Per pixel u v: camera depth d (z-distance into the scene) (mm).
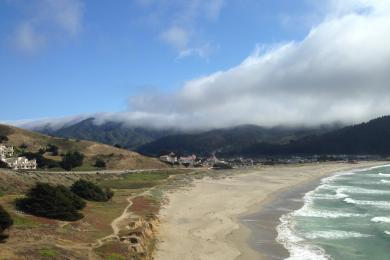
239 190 100875
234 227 57438
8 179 71938
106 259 36344
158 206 70125
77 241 40469
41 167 139250
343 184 120312
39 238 39031
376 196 90688
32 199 49125
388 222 59906
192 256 43031
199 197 85938
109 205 65938
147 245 44406
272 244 48531
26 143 172875
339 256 43531
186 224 58281
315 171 178000
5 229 39500
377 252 44875
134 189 95000
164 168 172125
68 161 143500
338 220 62188
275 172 169625
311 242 49281
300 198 87500
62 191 56812
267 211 71125
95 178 116875
